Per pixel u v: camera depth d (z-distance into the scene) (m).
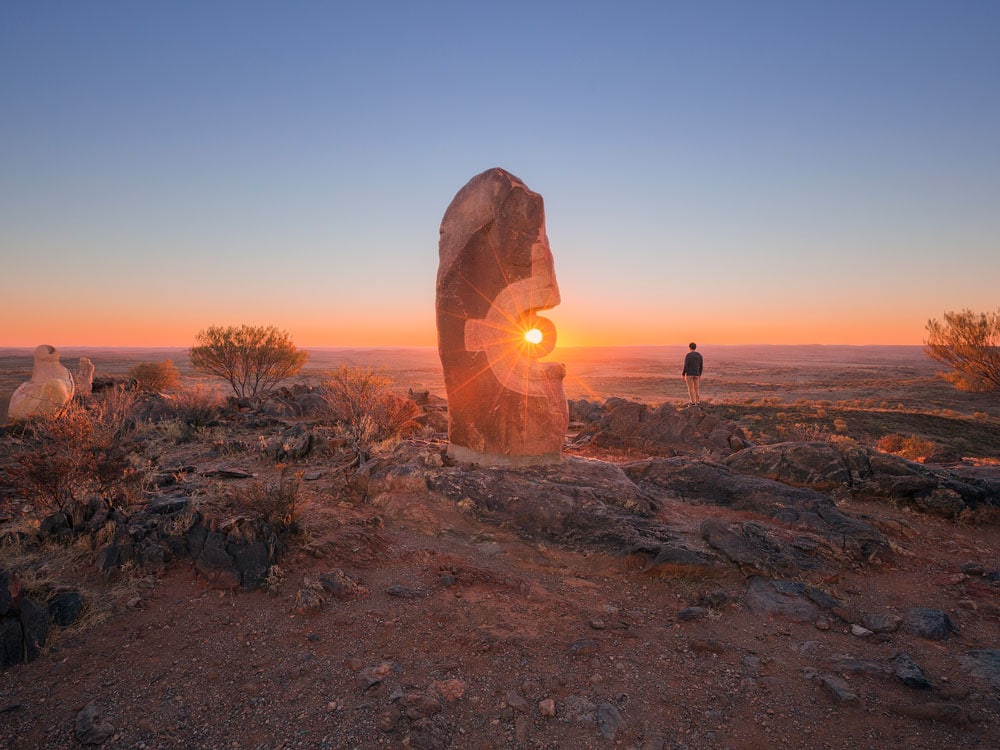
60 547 5.53
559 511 6.55
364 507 7.11
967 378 30.41
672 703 3.88
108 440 7.23
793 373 102.31
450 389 8.26
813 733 3.61
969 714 3.75
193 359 24.67
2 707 3.61
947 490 7.65
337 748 3.37
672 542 6.09
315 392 16.56
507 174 7.78
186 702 3.71
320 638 4.46
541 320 8.11
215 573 5.15
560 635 4.66
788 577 5.68
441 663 4.21
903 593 5.61
